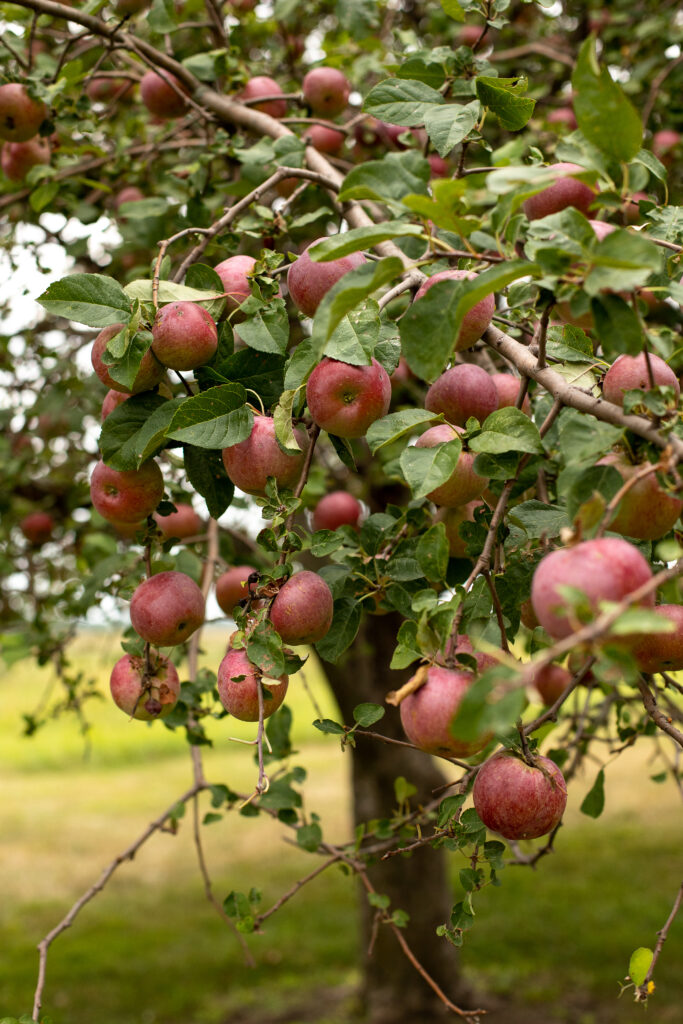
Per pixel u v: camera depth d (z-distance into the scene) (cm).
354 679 518
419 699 129
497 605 137
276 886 852
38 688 1850
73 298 157
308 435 157
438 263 166
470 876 157
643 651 141
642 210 169
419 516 179
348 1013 589
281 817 242
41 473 426
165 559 238
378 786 541
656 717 146
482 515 157
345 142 333
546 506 156
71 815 1116
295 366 155
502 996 601
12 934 738
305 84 295
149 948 710
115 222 332
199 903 812
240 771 1292
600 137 125
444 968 576
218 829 1057
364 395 147
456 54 198
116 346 154
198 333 158
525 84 191
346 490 405
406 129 282
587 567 105
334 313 120
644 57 375
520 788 133
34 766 1425
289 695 1803
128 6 321
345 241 119
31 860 938
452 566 177
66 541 423
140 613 170
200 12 345
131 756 1484
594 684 245
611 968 632
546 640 170
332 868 899
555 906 746
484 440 143
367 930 579
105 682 820
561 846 909
